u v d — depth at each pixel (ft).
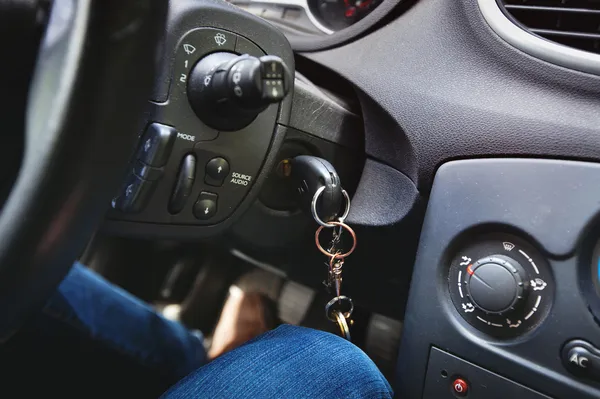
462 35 2.64
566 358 2.33
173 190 2.29
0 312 1.48
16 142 1.66
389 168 2.90
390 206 2.86
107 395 2.75
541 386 2.38
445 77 2.65
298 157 2.65
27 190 1.39
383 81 2.78
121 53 1.38
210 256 4.32
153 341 2.83
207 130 2.27
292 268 3.32
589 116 2.38
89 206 1.47
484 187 2.50
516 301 2.38
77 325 2.61
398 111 2.72
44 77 1.40
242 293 3.93
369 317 4.04
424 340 2.62
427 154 2.65
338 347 2.40
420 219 2.79
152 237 2.39
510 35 2.54
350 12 2.97
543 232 2.37
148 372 2.79
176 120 2.20
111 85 1.39
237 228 2.98
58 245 1.46
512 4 2.61
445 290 2.59
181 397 2.17
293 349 2.35
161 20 1.46
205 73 2.16
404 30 2.80
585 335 2.31
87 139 1.39
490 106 2.53
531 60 2.50
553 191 2.38
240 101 2.03
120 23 1.36
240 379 2.19
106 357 2.68
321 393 2.17
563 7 2.55
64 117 1.36
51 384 2.63
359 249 3.06
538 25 2.59
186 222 2.40
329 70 2.96
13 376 2.55
